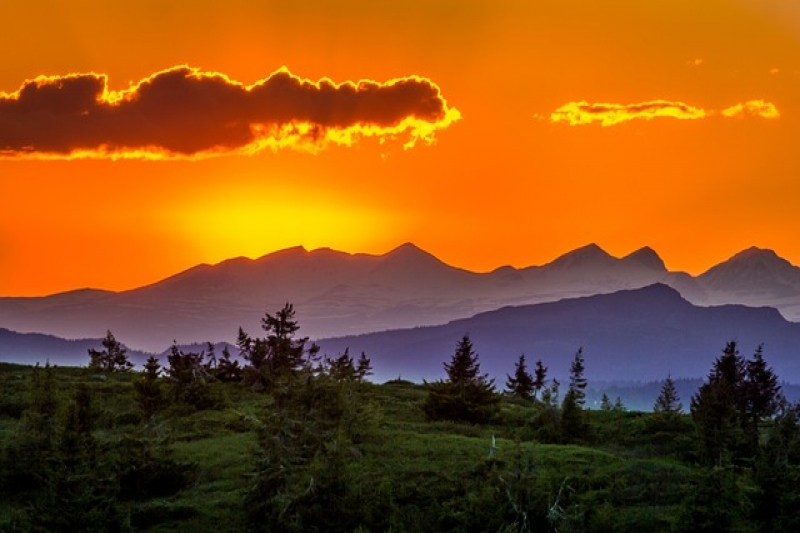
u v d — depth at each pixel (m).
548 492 50.56
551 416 72.75
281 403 56.09
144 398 71.88
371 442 63.28
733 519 46.41
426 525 49.22
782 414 68.00
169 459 54.75
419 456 59.69
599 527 47.31
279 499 47.78
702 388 74.19
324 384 60.47
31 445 55.28
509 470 52.94
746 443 61.84
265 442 51.00
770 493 47.25
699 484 47.12
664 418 74.62
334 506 47.94
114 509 47.09
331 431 56.09
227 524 48.66
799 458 58.06
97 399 76.81
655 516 48.94
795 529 46.16
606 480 54.97
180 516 49.94
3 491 53.91
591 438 70.88
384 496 50.59
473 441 65.31
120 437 65.38
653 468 57.53
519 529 48.25
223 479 56.19
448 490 52.94
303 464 51.72
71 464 47.44
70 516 45.44
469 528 48.50
